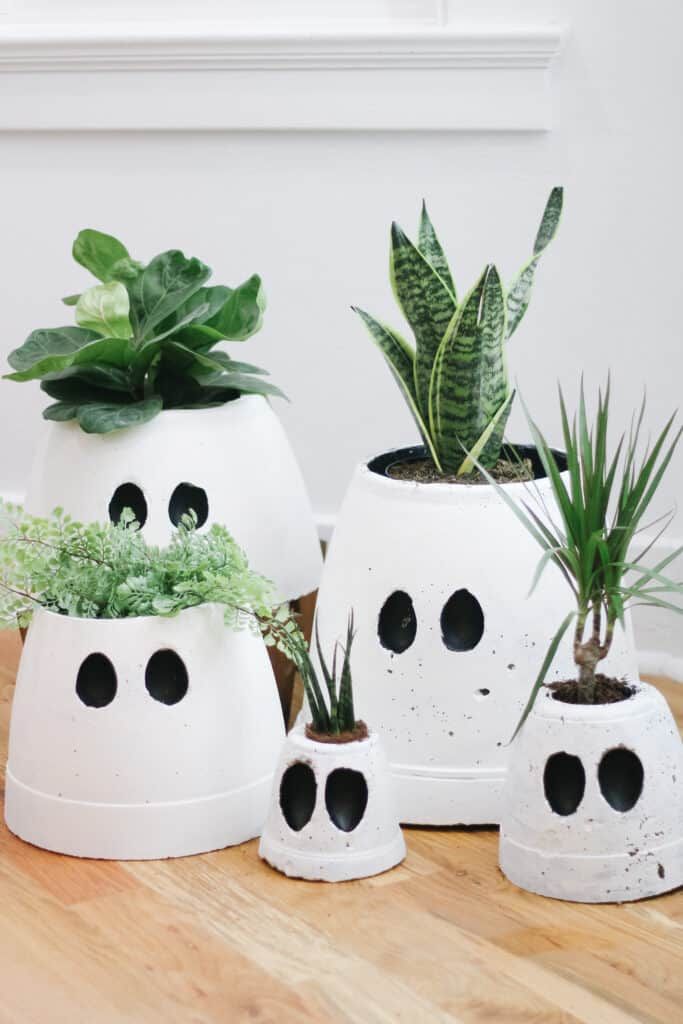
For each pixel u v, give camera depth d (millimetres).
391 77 2021
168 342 1678
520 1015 1127
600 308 2012
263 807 1467
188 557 1439
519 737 1362
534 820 1323
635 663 1530
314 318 2168
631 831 1303
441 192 2064
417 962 1213
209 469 1682
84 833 1413
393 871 1388
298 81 2057
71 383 1762
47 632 1424
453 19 1985
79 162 2201
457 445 1548
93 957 1232
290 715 1801
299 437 2215
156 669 1415
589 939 1246
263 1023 1123
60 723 1409
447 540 1448
